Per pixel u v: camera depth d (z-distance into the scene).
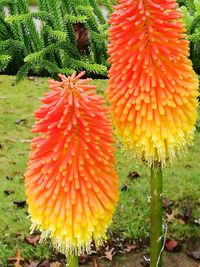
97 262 0.57
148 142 0.37
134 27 0.36
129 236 0.60
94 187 0.33
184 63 0.38
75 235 0.33
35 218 0.34
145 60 0.36
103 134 0.33
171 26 0.36
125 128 0.37
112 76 0.38
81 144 0.32
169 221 0.62
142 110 0.36
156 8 0.35
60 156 0.33
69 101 0.31
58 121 0.32
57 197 0.33
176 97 0.37
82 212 0.33
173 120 0.37
